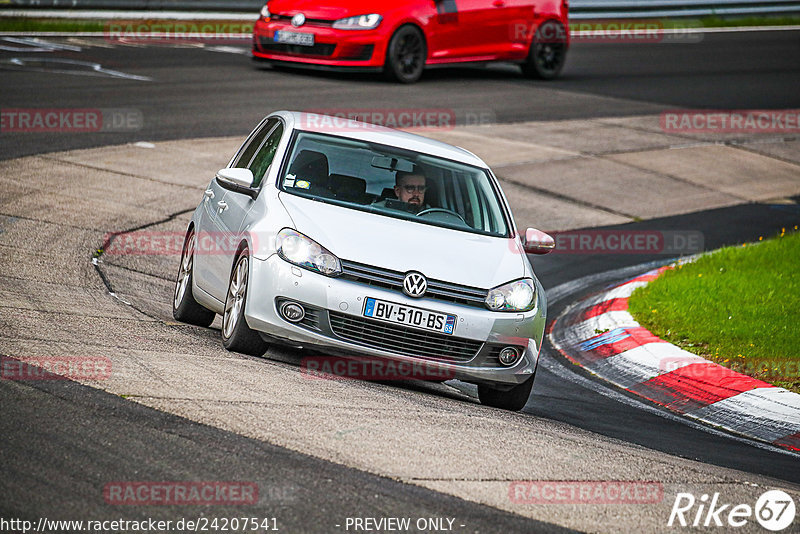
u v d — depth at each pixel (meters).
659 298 36.69
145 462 15.52
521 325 23.61
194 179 46.72
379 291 22.73
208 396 19.11
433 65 74.06
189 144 51.84
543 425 22.25
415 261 23.30
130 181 44.81
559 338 34.78
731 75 91.25
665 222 52.00
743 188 60.31
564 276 42.69
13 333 21.88
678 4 116.00
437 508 15.20
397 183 26.11
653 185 58.34
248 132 55.12
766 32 118.56
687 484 18.33
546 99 74.69
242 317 23.36
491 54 77.31
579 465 18.55
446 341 23.09
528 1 78.88
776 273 40.41
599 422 24.62
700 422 26.56
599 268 44.00
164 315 28.78
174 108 58.19
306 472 15.92
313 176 25.69
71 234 36.03
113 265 33.69
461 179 27.14
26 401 17.41
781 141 71.12
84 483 14.57
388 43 71.19
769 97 83.31
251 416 18.23
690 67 93.56
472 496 15.93
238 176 25.42
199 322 28.72
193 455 16.00
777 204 57.78
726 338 32.31
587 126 68.69
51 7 82.00
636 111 74.50
